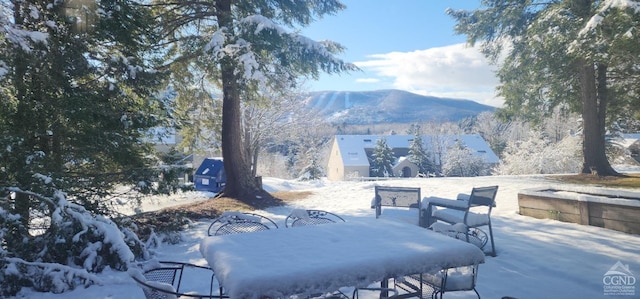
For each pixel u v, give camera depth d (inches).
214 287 179.0
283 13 526.0
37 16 241.1
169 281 152.1
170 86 486.6
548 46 513.0
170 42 449.4
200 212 394.3
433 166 2053.4
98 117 263.4
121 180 289.0
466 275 144.6
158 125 313.0
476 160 1727.4
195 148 599.2
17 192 211.3
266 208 434.9
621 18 377.7
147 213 353.4
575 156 1023.0
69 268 181.5
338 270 96.3
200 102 540.7
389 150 2116.1
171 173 294.8
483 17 669.3
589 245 237.6
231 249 114.0
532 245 241.4
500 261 214.8
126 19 287.7
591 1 478.3
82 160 284.0
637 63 492.1
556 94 639.1
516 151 1202.6
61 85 257.9
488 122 2615.7
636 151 1487.5
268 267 96.3
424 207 262.7
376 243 119.5
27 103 247.0
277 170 1722.4
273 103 860.6
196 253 245.6
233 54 395.9
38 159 229.3
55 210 195.8
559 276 190.7
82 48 265.6
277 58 444.5
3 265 173.9
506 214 342.6
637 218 256.2
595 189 313.0
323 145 2409.0
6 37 220.7
